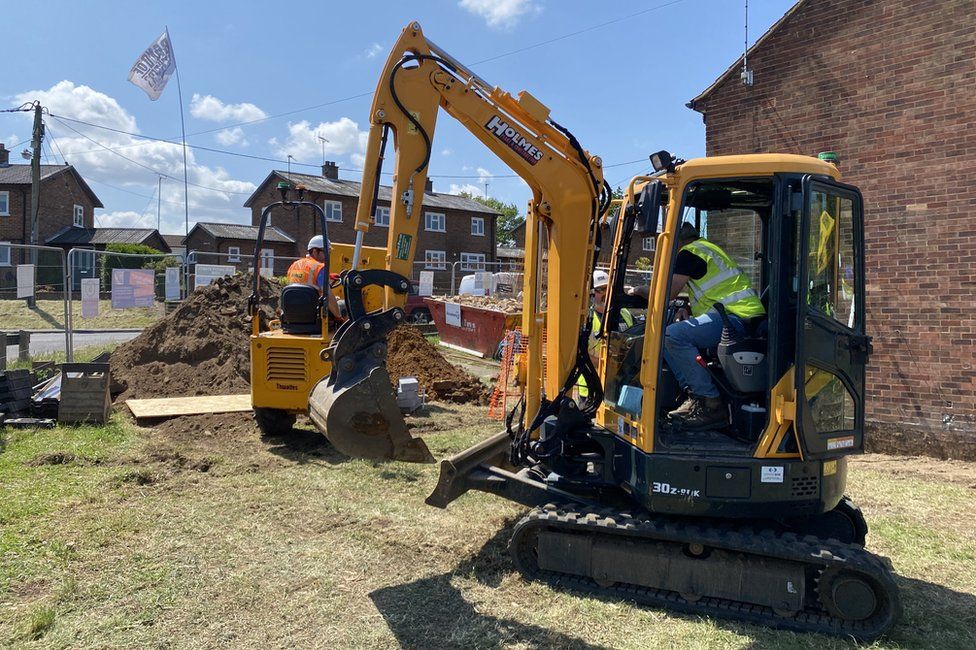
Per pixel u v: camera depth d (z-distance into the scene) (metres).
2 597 3.68
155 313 19.55
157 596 3.77
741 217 4.69
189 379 9.29
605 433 4.38
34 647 3.22
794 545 3.66
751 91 8.56
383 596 3.88
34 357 11.52
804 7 8.09
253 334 7.02
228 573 4.09
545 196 4.48
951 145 7.10
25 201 36.06
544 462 4.52
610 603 3.88
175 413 7.73
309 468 6.23
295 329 7.11
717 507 3.76
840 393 3.92
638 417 3.99
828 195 3.91
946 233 7.14
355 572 4.17
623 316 4.76
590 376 4.49
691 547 3.85
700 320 4.08
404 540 4.67
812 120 8.09
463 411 9.19
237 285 11.22
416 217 4.34
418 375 10.41
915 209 7.34
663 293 3.88
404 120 4.30
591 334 5.03
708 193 4.34
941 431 7.18
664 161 3.88
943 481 6.43
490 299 16.50
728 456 3.78
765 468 3.73
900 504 5.79
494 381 11.80
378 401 3.87
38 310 18.77
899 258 7.44
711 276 4.11
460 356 15.37
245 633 3.45
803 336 3.68
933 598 4.11
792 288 3.77
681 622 3.70
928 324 7.26
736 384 3.93
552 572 4.15
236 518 4.97
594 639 3.50
